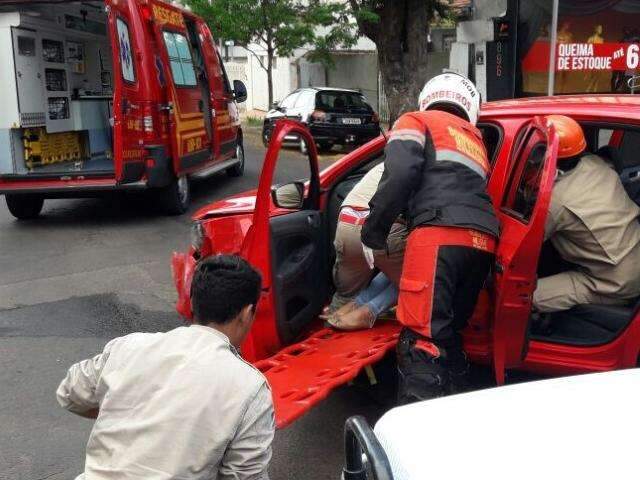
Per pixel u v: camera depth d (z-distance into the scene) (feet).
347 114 55.21
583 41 37.73
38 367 16.55
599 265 11.95
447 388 10.57
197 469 6.50
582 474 5.48
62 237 29.22
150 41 28.84
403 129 10.97
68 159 36.76
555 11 22.99
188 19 34.60
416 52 51.16
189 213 33.50
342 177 15.02
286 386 11.00
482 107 13.19
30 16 31.71
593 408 6.32
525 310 10.60
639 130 11.78
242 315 7.33
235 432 6.60
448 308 10.64
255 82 105.29
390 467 5.96
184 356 6.86
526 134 11.71
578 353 11.63
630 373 7.04
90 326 19.16
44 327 19.08
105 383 6.98
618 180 12.28
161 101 29.40
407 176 10.56
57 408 14.56
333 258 14.84
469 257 10.62
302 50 92.99
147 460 6.48
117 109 26.81
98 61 39.68
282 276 12.82
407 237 11.35
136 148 28.19
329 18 64.03
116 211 34.50
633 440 5.82
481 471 5.65
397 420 6.53
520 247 10.18
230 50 108.78
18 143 31.89
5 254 26.68
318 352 12.29
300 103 56.29
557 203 11.87
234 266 7.35
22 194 31.04
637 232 11.98
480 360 12.17
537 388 6.82
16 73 31.07
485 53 43.57
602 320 12.01
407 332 10.91
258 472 6.71
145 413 6.66
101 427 6.79
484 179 11.19
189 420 6.54
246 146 64.64
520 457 5.74
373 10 50.78
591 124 12.12
